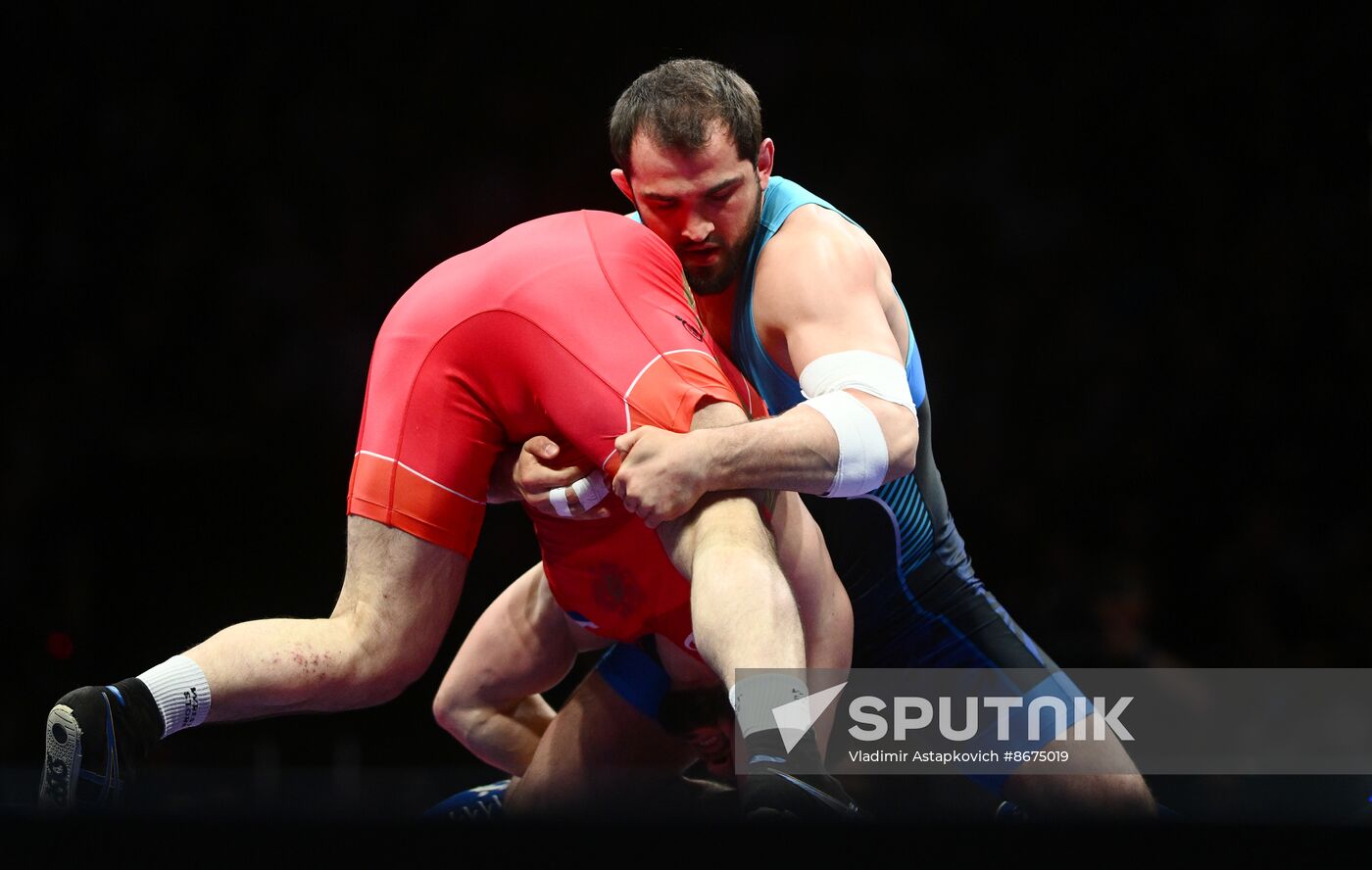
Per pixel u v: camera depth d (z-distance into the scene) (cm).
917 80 1304
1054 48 1302
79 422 1121
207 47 1235
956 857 223
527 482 436
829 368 442
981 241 1270
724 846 224
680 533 405
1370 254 1260
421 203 1227
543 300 426
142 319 1168
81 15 1213
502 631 551
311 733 979
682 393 411
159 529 1098
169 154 1216
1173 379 1231
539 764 525
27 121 1202
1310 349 1234
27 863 226
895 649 569
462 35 1266
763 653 355
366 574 442
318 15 1245
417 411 442
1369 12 1282
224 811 235
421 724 996
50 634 1036
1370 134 1274
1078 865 222
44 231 1194
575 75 1273
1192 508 1183
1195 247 1279
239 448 1127
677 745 525
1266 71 1292
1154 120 1298
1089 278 1276
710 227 469
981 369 1234
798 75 1298
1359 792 785
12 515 1062
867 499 519
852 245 477
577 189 1241
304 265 1189
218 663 408
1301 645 1073
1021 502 1179
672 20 1291
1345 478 1192
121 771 380
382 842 225
